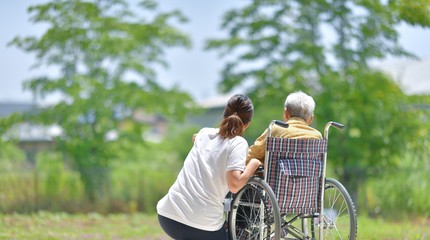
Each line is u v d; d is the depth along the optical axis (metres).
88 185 23.34
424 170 21.97
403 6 21.09
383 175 21.81
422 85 31.34
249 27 23.78
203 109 26.62
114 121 24.73
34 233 15.23
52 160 24.34
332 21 22.80
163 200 8.30
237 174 7.72
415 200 20.64
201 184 8.02
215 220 8.05
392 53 22.56
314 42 23.64
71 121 23.97
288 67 23.14
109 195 23.38
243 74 23.61
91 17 24.14
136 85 24.70
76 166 23.73
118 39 24.34
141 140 25.14
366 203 21.17
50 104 25.17
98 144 24.12
